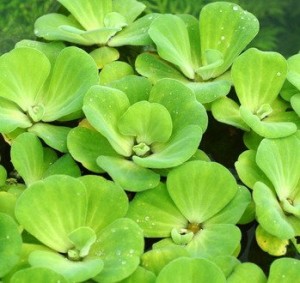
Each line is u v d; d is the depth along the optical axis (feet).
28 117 1.92
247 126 1.93
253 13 2.33
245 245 1.81
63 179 1.67
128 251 1.62
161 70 2.03
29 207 1.65
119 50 2.17
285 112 1.98
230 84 1.95
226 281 1.60
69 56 1.93
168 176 1.76
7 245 1.59
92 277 1.59
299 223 1.78
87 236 1.65
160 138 1.85
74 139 1.82
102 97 1.83
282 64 1.94
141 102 1.80
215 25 2.07
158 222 1.75
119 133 1.86
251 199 1.82
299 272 1.62
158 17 2.03
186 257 1.57
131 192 1.85
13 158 1.77
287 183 1.83
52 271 1.53
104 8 2.15
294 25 2.31
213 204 1.77
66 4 2.10
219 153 1.98
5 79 1.89
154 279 1.59
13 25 2.23
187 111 1.85
